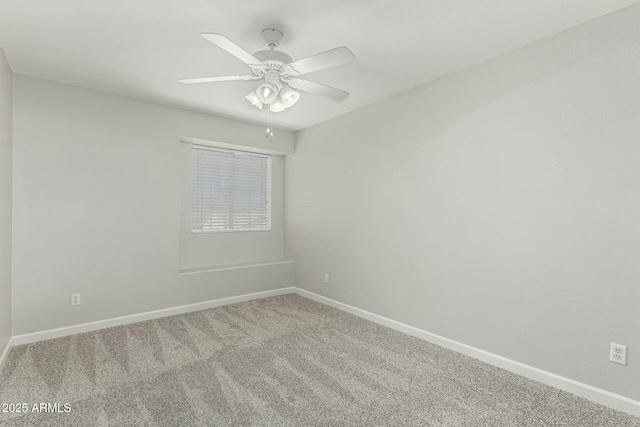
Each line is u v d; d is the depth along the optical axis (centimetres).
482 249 252
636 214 183
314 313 366
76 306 298
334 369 237
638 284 182
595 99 196
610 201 191
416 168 299
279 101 233
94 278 308
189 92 313
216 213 424
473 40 221
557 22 200
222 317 350
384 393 206
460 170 265
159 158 345
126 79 283
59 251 290
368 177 347
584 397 201
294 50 234
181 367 237
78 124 299
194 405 191
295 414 184
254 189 459
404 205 310
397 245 317
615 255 190
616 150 189
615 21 189
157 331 307
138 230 332
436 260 283
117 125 319
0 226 226
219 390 208
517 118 231
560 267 211
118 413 183
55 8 185
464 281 263
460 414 185
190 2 180
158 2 180
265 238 465
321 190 412
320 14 191
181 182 391
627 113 185
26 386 210
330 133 396
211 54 239
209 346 275
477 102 254
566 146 208
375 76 277
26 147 275
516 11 189
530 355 226
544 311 219
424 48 231
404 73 272
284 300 420
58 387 209
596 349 197
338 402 196
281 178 480
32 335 277
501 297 241
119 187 321
